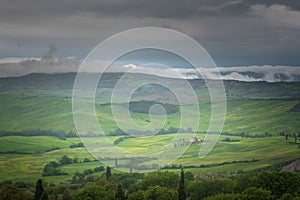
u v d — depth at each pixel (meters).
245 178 137.88
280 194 126.38
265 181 131.12
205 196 136.50
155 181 137.62
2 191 143.75
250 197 116.56
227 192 135.50
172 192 124.81
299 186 127.44
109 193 133.38
